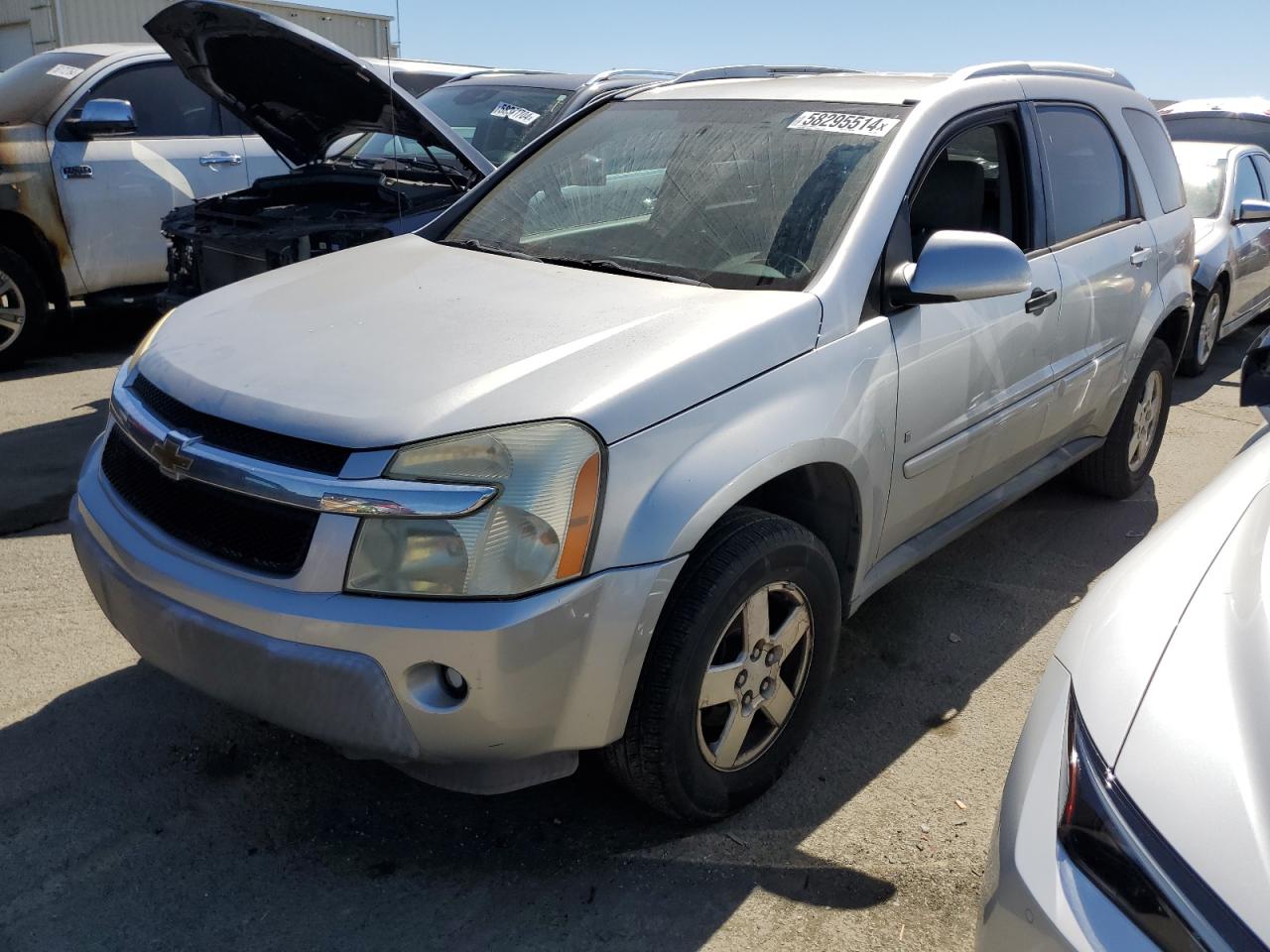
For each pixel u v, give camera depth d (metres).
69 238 6.82
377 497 2.12
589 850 2.62
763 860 2.61
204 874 2.50
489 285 2.93
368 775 2.86
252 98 5.50
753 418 2.51
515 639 2.13
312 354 2.50
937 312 3.10
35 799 2.71
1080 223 4.01
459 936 2.35
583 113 3.97
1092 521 4.75
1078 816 1.61
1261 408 2.92
